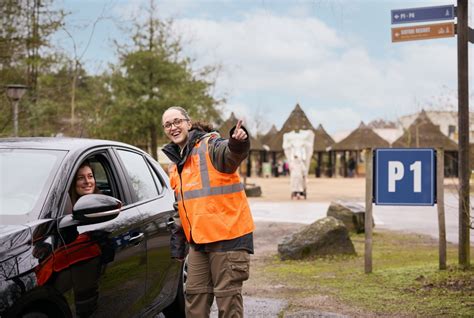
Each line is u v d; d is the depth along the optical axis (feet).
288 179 176.35
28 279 10.14
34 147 13.43
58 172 12.55
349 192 102.47
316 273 26.07
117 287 13.08
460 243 23.90
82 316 11.66
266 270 27.45
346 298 20.30
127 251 13.60
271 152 201.05
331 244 30.55
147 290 14.71
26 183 12.25
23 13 48.29
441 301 19.15
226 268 12.84
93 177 13.80
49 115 57.67
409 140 164.14
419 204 24.47
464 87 23.36
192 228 12.91
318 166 194.39
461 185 23.59
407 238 39.73
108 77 101.24
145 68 103.50
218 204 12.85
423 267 24.85
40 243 10.80
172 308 17.47
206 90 108.78
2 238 10.29
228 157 12.55
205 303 13.28
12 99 44.39
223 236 12.78
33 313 10.29
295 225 48.08
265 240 39.96
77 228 11.95
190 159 13.12
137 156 16.87
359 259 30.07
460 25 23.63
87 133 60.39
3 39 47.88
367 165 24.84
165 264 15.80
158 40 104.78
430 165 24.36
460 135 23.56
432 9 24.06
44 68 56.03
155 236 15.21
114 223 13.41
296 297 20.90
